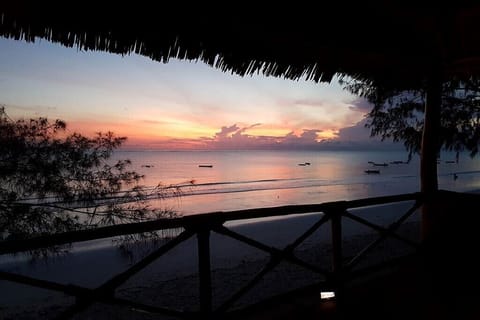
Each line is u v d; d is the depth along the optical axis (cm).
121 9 181
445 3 235
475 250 325
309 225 1513
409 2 229
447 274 309
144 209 442
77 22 180
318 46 257
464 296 269
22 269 872
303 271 655
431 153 354
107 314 502
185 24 203
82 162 418
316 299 260
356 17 239
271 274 640
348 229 1194
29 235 363
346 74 312
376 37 265
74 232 153
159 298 576
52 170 395
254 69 255
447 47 284
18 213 365
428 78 343
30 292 676
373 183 4072
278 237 1277
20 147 376
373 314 245
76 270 877
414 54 298
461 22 253
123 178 450
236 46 234
